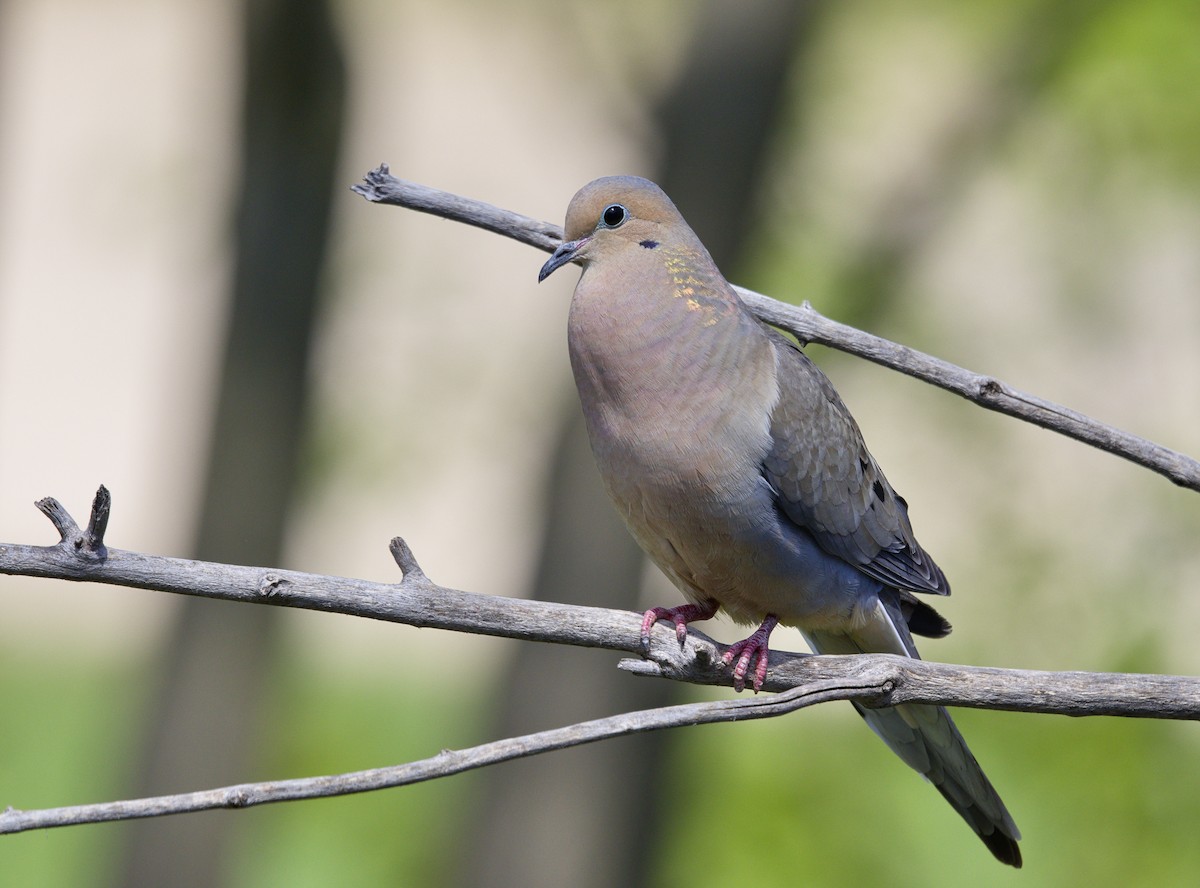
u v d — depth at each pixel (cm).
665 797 1249
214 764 1238
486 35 1442
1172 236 1314
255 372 1217
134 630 2344
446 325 1364
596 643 602
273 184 1202
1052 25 1280
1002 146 1308
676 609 717
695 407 663
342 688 1870
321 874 1479
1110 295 1315
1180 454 657
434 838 1496
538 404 1362
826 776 1370
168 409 2761
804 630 791
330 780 492
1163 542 1292
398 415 1354
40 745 1895
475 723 1398
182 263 1362
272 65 1182
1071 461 1320
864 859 1347
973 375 666
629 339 668
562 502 1185
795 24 1130
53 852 1736
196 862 1244
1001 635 1316
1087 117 1288
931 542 1355
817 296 1297
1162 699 586
